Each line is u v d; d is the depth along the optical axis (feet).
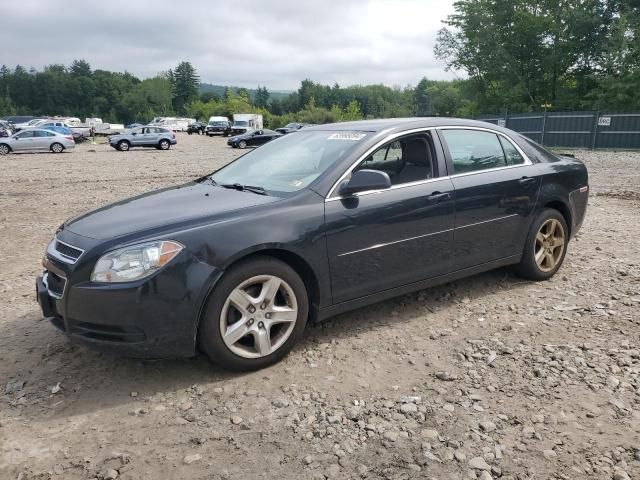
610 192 36.50
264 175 13.98
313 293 12.35
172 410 10.21
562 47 122.72
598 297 15.51
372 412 10.00
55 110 484.74
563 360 11.75
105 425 9.78
